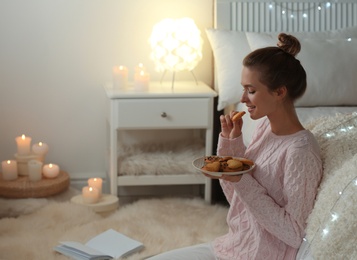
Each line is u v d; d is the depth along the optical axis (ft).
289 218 5.33
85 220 10.07
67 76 11.89
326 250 4.82
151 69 12.03
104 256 8.57
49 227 9.81
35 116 11.95
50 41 11.73
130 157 11.19
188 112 10.82
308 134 5.48
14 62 11.73
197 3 11.95
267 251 5.57
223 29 11.38
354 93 10.25
